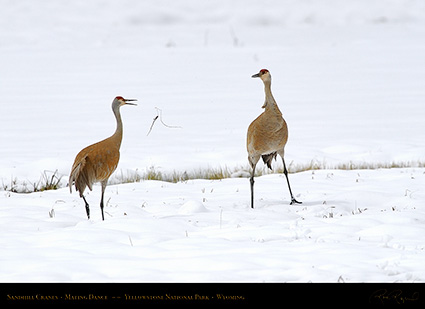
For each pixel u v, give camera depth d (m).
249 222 23.48
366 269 16.75
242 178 36.00
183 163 41.94
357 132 53.31
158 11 158.00
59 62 97.56
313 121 58.72
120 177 38.19
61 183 36.94
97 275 16.72
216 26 148.75
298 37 127.44
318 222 23.33
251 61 98.25
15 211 25.91
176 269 17.03
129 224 22.36
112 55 105.31
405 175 34.66
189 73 88.31
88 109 65.69
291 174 36.53
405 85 77.44
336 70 89.00
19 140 51.00
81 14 153.62
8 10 150.12
